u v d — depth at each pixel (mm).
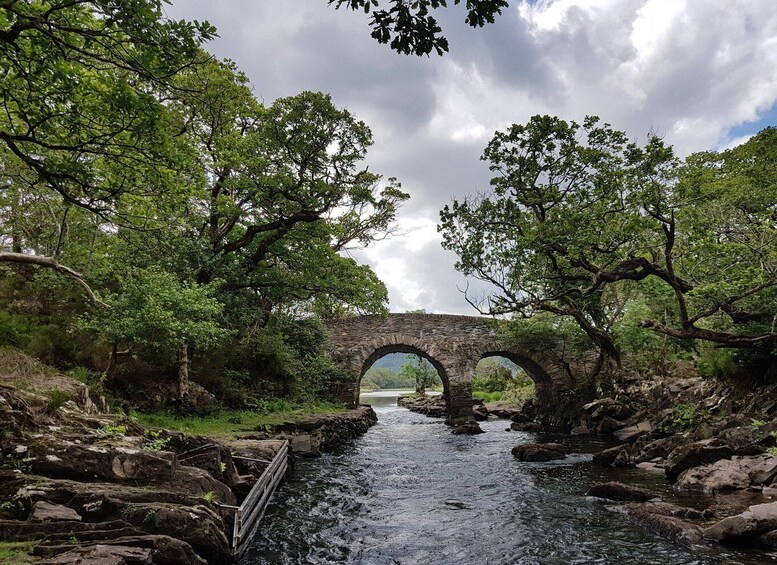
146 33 6441
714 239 14844
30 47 6965
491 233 21406
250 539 7570
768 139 22891
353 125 18703
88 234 14414
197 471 6969
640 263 15852
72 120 7668
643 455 13656
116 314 12258
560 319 28312
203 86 17281
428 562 6895
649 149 15625
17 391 6930
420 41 4410
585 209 17469
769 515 7059
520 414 31047
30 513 4895
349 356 29156
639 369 23703
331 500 10188
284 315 24031
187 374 16094
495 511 9398
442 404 39531
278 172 17828
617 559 6816
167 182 8797
